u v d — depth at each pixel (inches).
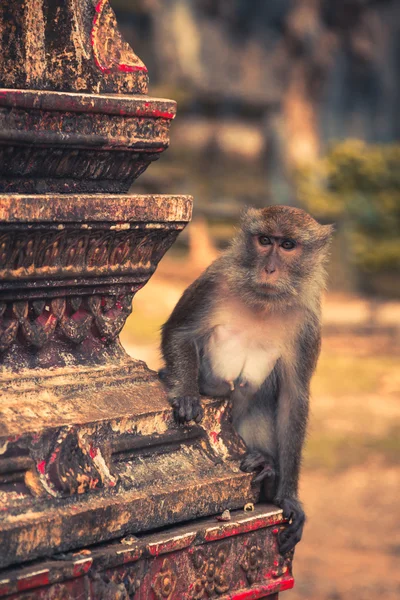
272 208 252.7
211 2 1489.9
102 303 156.4
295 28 1536.7
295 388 233.9
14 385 141.2
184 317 236.7
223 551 153.4
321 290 243.6
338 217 1391.5
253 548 159.5
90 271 149.8
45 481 132.8
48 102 138.4
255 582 159.9
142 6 1397.6
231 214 1357.0
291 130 1545.3
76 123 143.5
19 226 135.1
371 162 1488.7
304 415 232.2
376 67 1895.9
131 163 154.6
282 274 233.9
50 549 129.6
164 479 149.3
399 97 1974.7
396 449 633.0
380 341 1040.2
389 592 402.0
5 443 130.5
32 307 145.0
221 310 234.7
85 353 154.3
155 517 144.3
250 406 239.5
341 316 1129.4
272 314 233.8
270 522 160.9
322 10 1592.0
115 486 140.5
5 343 141.8
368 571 428.5
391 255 1371.8
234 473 162.7
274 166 1487.5
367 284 1368.1
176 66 1423.5
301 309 236.4
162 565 143.3
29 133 137.6
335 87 1875.0
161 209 154.9
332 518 501.4
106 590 133.5
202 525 151.9
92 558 131.5
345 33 1643.7
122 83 153.6
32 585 124.4
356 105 1934.1
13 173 142.4
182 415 158.1
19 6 143.6
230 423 171.3
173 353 224.8
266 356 235.0
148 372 164.2
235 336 234.8
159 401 158.7
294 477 226.5
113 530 137.8
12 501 128.6
